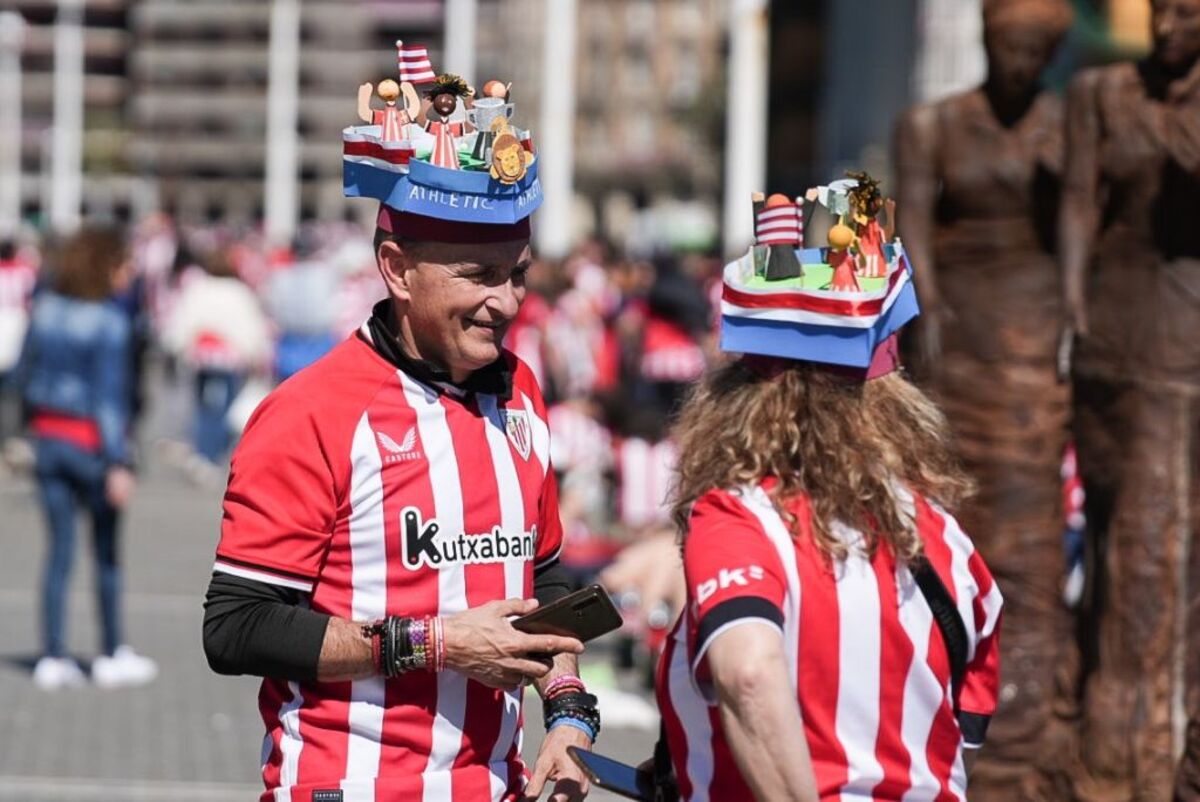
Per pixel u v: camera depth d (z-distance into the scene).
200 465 24.75
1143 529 7.74
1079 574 10.66
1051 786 8.07
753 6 29.97
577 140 150.12
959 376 8.35
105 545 12.66
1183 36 7.55
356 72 131.88
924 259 8.39
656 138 150.25
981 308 8.34
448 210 4.54
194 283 25.41
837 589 4.00
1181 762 5.87
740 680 3.83
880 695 4.02
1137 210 7.72
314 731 4.61
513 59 139.62
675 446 4.29
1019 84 8.25
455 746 4.64
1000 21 8.19
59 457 12.47
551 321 21.45
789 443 4.09
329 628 4.50
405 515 4.61
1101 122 7.77
